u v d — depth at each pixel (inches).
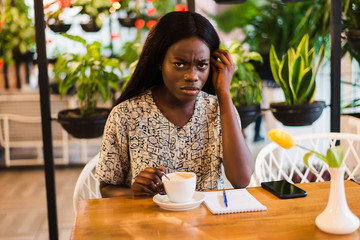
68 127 81.8
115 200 46.7
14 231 106.9
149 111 52.9
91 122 81.5
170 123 52.7
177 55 47.7
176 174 44.8
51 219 76.6
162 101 53.7
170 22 48.5
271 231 36.3
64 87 88.3
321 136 67.0
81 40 90.3
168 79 49.1
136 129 52.5
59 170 167.6
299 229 36.6
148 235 36.6
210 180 53.9
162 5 165.2
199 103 54.4
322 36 105.8
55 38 154.2
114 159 52.7
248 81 89.7
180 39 47.7
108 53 159.8
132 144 52.4
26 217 117.0
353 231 35.2
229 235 35.8
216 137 54.0
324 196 45.1
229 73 54.3
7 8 179.3
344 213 35.3
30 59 198.4
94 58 88.7
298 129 162.2
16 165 176.2
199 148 53.7
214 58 55.2
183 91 48.6
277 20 149.7
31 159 180.9
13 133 167.5
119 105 53.4
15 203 129.8
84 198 61.1
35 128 166.2
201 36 48.6
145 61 51.2
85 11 100.5
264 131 195.5
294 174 96.0
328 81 134.5
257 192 47.5
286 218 39.2
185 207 42.1
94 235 37.2
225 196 43.3
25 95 160.9
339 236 34.9
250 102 89.5
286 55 84.6
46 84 74.7
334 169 35.5
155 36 49.4
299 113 82.4
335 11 80.2
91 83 85.8
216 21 166.2
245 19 158.1
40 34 73.7
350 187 48.2
